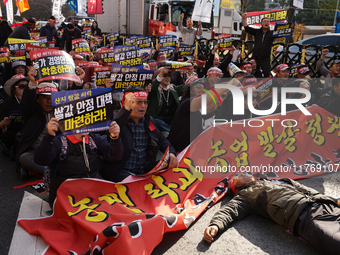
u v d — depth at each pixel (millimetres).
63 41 10852
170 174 3576
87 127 2799
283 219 2916
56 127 2746
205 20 8297
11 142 4844
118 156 3166
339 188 3934
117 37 10477
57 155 3033
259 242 2861
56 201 2908
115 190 3178
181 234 2975
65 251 2541
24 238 2758
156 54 7965
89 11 15883
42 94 3877
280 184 3195
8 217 3256
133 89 3480
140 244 2400
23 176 4094
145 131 3668
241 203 3195
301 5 12391
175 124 4203
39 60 3289
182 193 3391
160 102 5125
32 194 3576
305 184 4031
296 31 17750
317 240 2617
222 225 2939
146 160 3703
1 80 6121
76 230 2785
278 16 9086
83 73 4898
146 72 3943
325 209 2748
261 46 8430
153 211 3025
